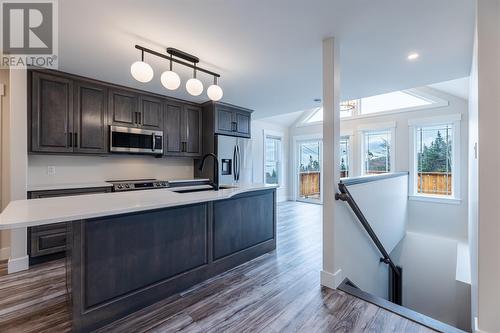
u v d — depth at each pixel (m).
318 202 6.95
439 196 4.64
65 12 1.82
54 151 2.98
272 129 7.11
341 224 2.34
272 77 3.21
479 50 1.41
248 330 1.66
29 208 1.61
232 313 1.85
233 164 4.74
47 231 2.81
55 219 1.35
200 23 1.99
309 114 7.12
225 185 3.18
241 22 1.98
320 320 1.76
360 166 5.74
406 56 2.59
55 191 2.89
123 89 3.60
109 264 1.75
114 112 3.50
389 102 5.34
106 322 1.72
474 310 2.00
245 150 5.02
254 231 2.97
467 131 4.28
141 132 3.76
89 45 2.33
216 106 4.53
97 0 1.69
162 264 2.05
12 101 2.59
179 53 2.48
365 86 3.56
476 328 1.46
